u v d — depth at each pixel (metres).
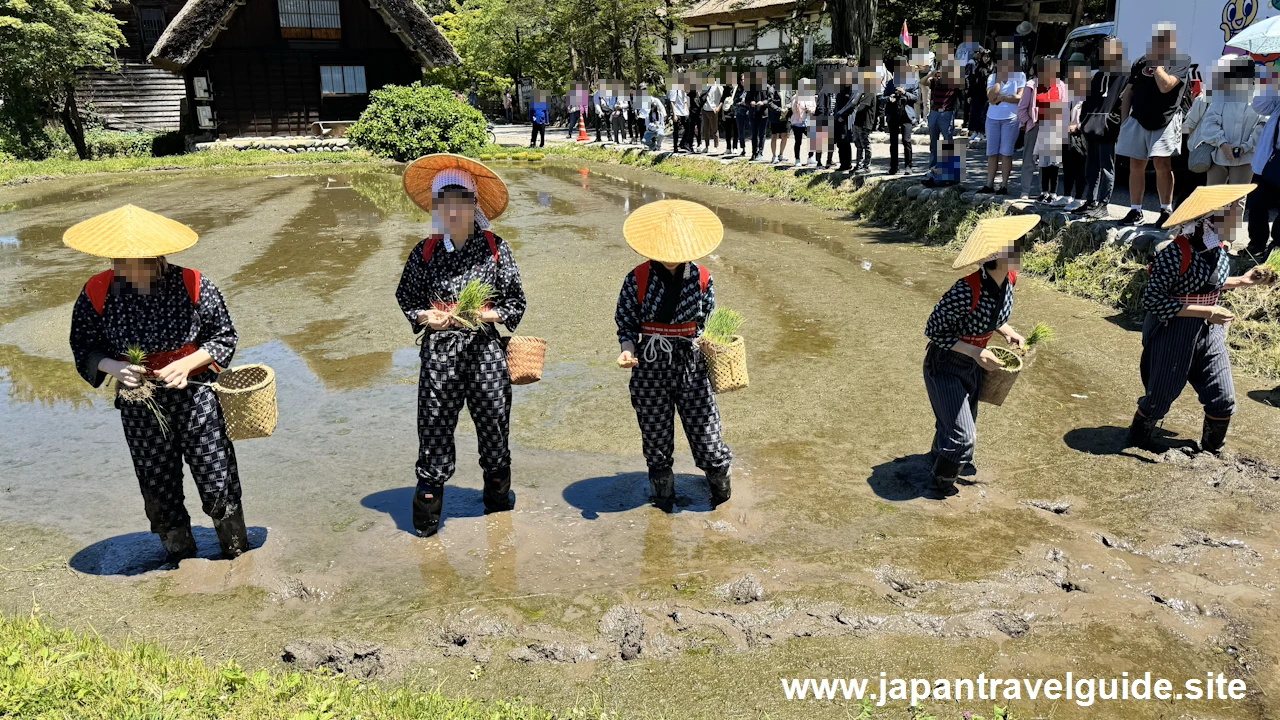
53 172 21.89
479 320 4.16
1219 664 3.43
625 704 3.23
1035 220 4.27
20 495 5.05
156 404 3.86
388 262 11.02
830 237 11.78
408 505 4.83
